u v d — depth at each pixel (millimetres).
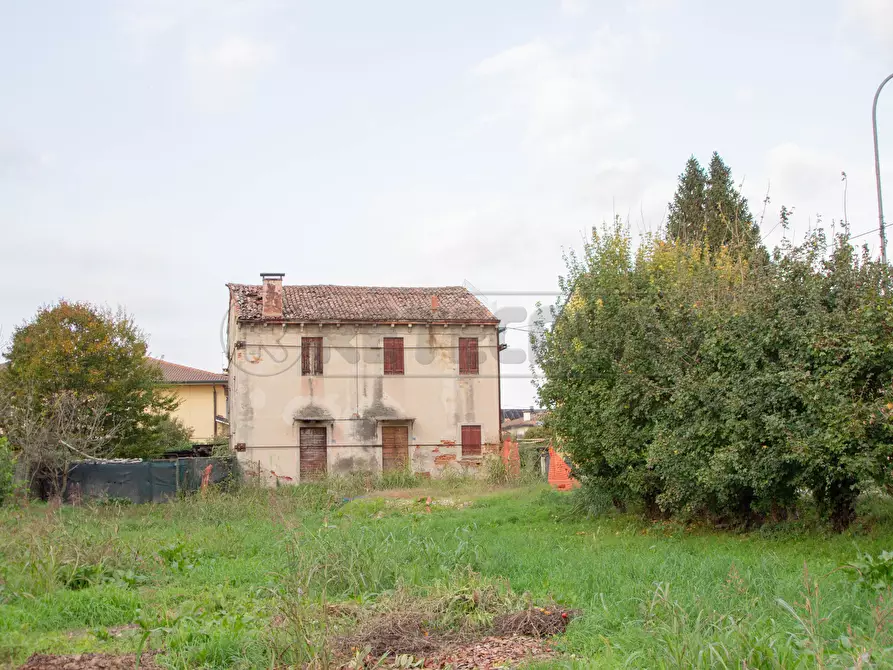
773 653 5801
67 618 8984
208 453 36688
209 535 15734
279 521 17719
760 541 13359
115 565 11812
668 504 15344
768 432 12719
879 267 12203
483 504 22953
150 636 7789
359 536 12180
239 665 6941
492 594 8914
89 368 30484
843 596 7715
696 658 5871
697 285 15289
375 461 32719
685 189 40438
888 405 11609
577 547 13578
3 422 25500
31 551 11062
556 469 27172
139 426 33250
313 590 9703
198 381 46844
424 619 8258
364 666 6828
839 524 13289
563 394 17812
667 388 15039
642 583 9070
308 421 32219
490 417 34000
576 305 18391
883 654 5426
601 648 7031
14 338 31484
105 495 26453
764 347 12914
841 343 11875
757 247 14484
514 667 6695
